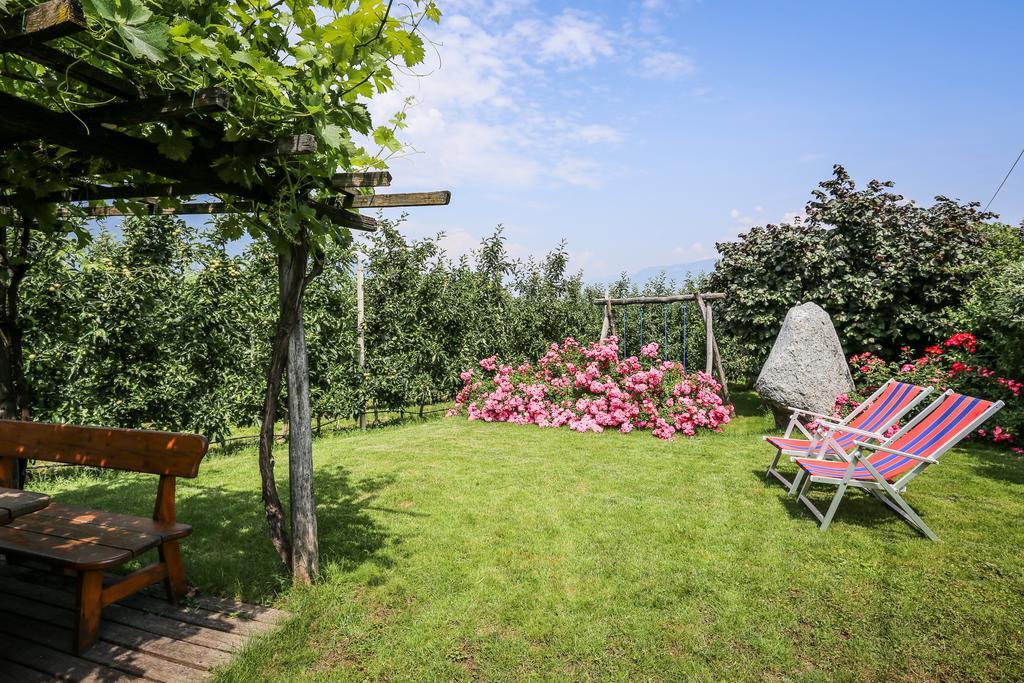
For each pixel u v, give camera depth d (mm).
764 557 3641
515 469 5906
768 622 2887
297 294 3295
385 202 3195
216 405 7117
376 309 8945
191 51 1989
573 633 2783
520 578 3373
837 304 9422
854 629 2828
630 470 5855
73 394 6152
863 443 4359
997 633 2764
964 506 4574
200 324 6949
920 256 8992
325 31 2260
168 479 3109
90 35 1799
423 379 9336
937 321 8781
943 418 4180
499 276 10539
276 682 2416
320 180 2854
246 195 2787
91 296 6273
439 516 4457
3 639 2707
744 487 5230
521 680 2451
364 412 8602
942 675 2477
